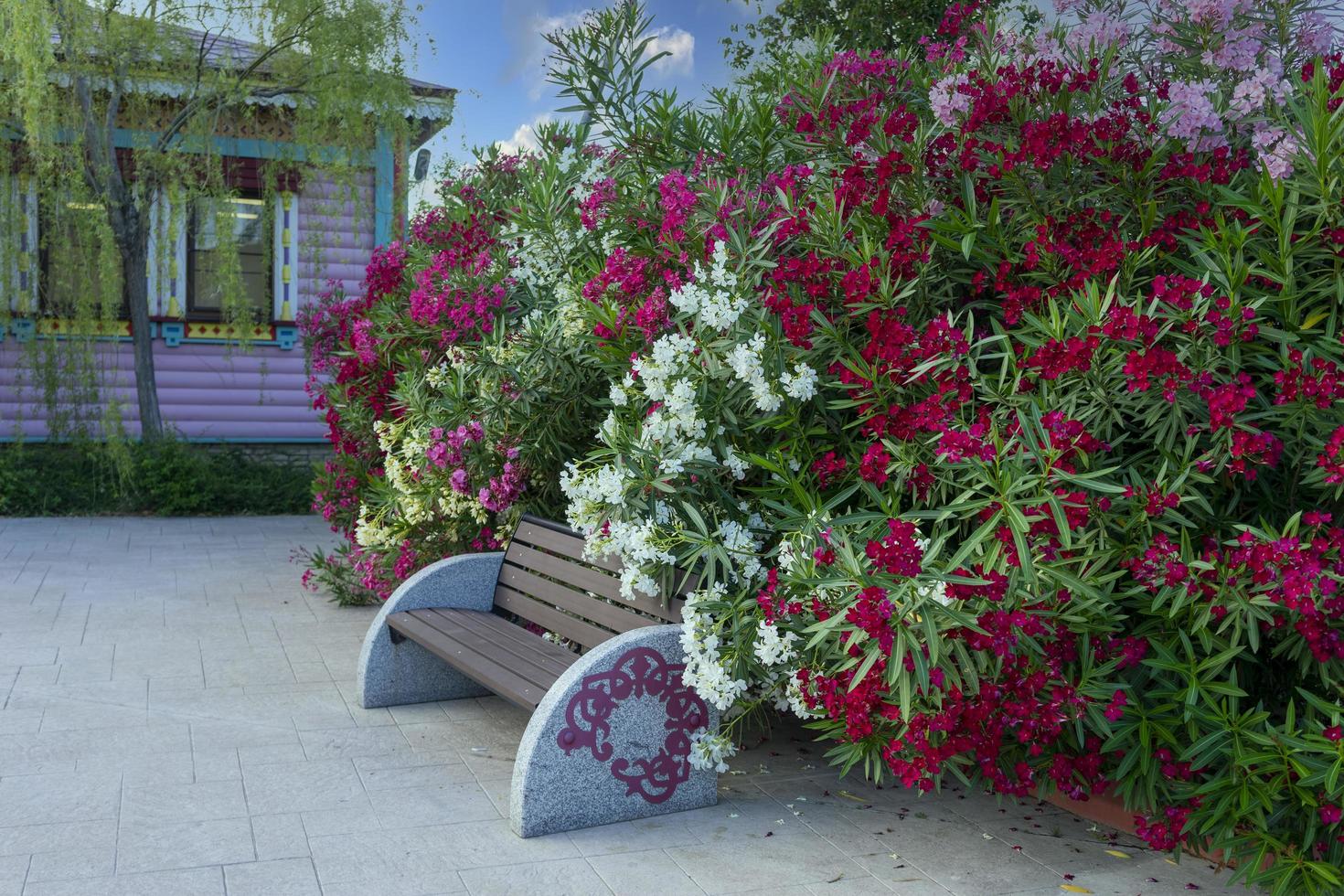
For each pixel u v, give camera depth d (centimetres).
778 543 399
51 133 973
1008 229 384
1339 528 300
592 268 500
